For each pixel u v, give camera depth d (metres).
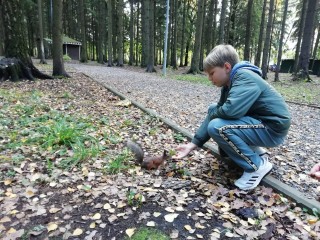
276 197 2.48
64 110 5.45
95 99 6.79
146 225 2.03
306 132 4.90
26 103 5.89
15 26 9.77
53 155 3.18
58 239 1.89
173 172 2.94
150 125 4.69
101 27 33.03
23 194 2.41
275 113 2.50
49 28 36.38
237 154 2.54
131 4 32.09
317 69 25.91
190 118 5.45
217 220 2.13
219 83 2.66
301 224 2.12
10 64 9.44
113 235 1.93
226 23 28.20
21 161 3.02
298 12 33.56
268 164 2.61
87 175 2.77
